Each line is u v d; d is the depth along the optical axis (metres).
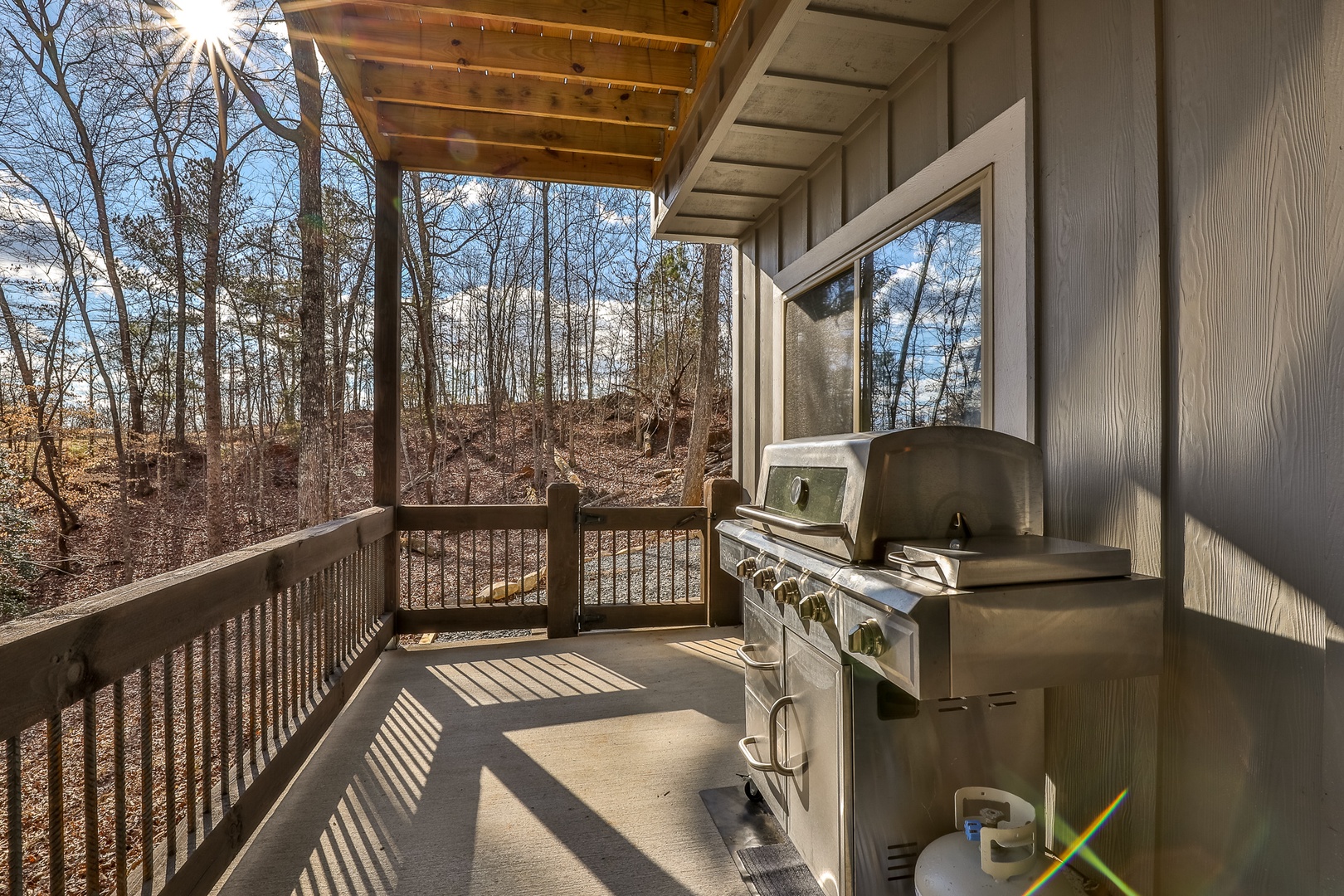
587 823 2.10
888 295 3.00
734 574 2.21
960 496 1.52
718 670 3.59
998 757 1.55
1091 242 1.82
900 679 1.21
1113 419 1.72
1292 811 1.26
